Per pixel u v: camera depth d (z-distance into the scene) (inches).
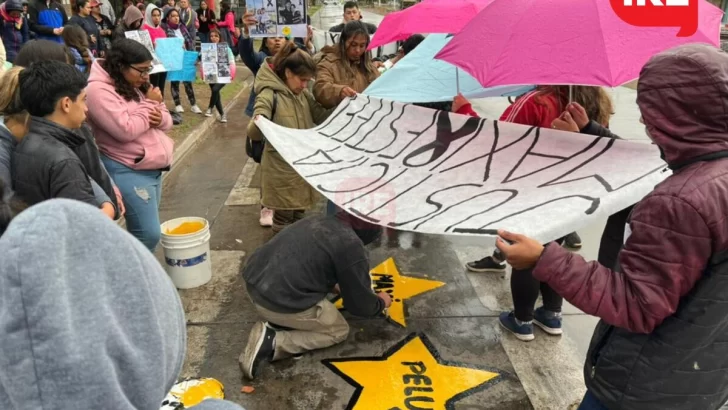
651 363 54.0
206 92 409.1
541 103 105.3
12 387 22.8
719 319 50.5
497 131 98.1
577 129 96.9
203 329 120.0
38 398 22.7
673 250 48.9
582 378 105.5
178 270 133.5
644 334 54.4
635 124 299.4
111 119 106.1
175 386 88.4
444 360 110.1
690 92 48.4
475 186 88.7
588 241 172.4
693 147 49.6
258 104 145.4
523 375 106.0
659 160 74.5
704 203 47.3
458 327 122.0
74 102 83.0
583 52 75.1
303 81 147.5
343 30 157.5
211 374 105.3
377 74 169.3
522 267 59.5
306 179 104.2
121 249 25.3
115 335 23.8
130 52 106.3
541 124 105.4
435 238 168.2
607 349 58.1
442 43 159.6
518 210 74.3
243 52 198.1
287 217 163.6
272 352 104.3
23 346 22.6
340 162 112.4
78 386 22.7
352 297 102.7
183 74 316.2
